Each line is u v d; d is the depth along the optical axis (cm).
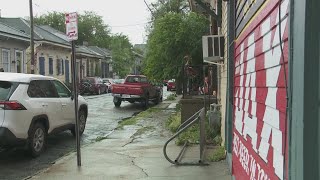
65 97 1138
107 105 2553
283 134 287
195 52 2275
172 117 1498
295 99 256
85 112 1293
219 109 1065
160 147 972
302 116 240
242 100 513
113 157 859
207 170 717
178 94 3375
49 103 1008
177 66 2283
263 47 366
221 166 741
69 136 1232
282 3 294
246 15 494
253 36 429
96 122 1623
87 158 852
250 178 426
